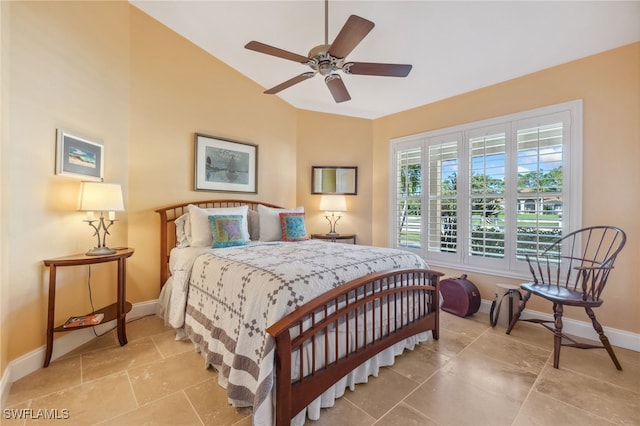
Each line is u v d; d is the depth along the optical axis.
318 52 1.82
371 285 1.81
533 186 2.73
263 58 3.13
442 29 2.27
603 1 1.88
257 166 3.66
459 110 3.32
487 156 3.05
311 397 1.39
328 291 1.51
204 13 2.47
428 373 1.85
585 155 2.45
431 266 3.53
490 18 2.12
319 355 1.48
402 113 3.91
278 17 2.33
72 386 1.64
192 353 2.04
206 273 2.04
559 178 2.58
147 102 2.73
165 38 2.84
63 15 1.99
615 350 2.18
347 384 1.67
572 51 2.42
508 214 2.89
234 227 2.72
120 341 2.13
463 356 2.07
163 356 1.99
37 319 1.82
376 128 4.22
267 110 3.80
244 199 3.54
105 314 2.11
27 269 1.75
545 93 2.68
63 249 2.02
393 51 2.56
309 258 1.96
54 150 1.93
